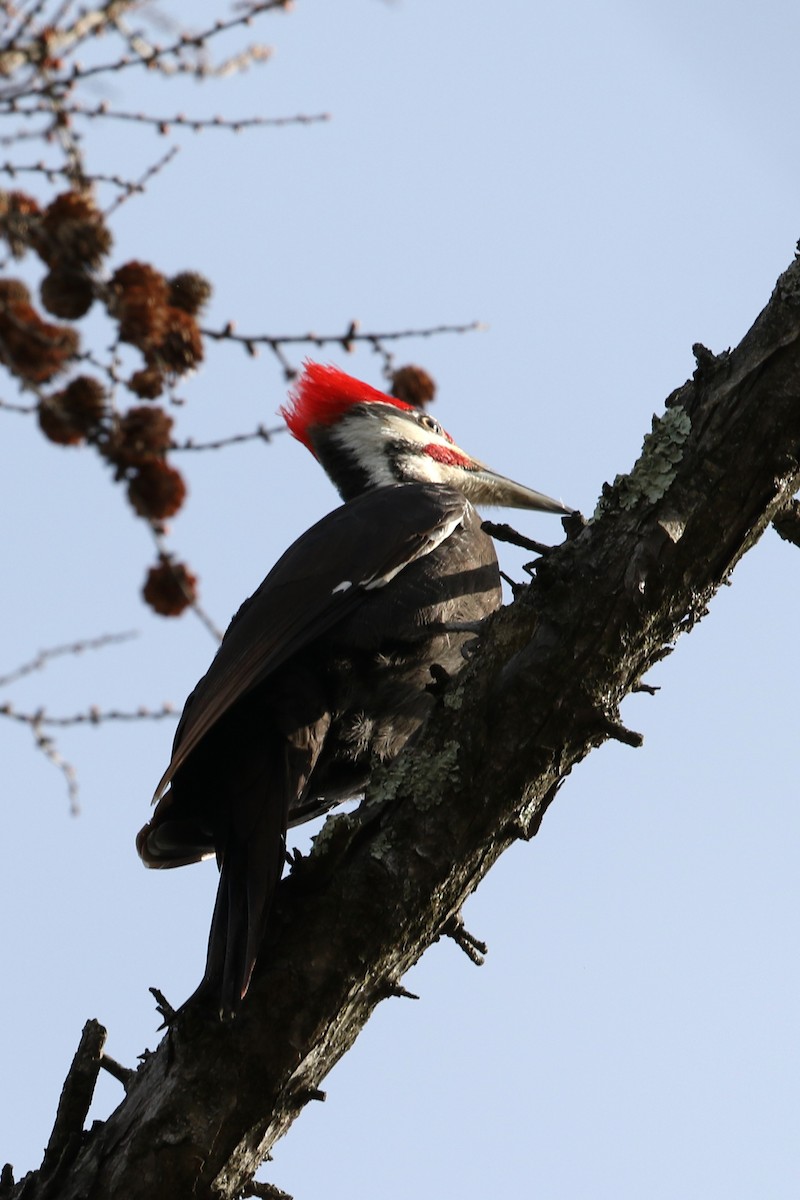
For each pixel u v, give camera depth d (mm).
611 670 7090
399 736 9688
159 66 7492
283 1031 6770
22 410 7055
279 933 6977
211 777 8344
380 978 7035
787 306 7301
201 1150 6586
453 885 7098
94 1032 6875
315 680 9359
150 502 7312
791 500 7652
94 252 7070
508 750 7066
